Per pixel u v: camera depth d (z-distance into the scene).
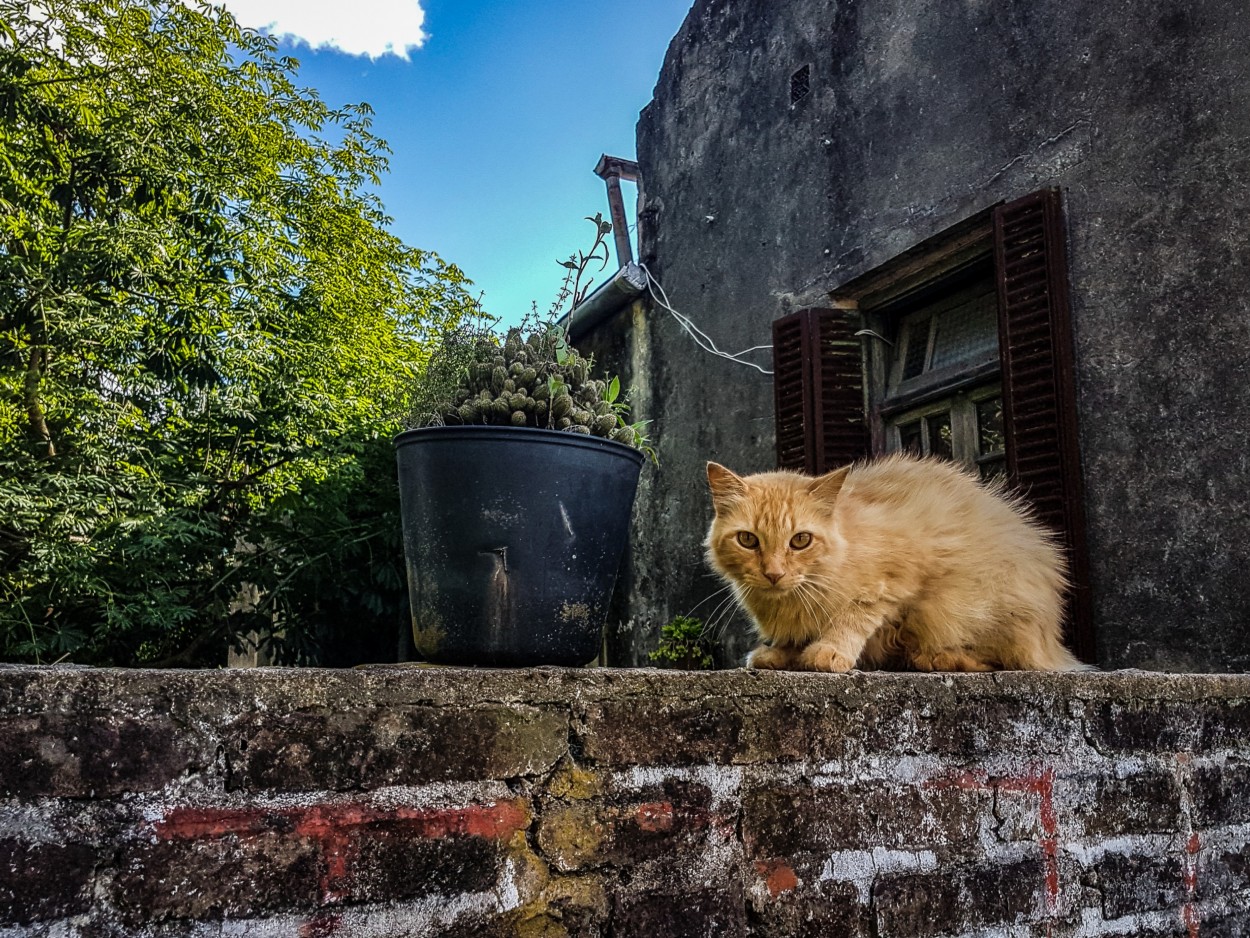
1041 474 3.19
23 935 0.86
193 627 7.01
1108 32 3.21
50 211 7.75
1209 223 2.83
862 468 2.57
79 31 8.00
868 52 4.35
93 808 0.92
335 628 6.88
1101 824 1.70
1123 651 2.91
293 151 10.39
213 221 8.50
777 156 4.94
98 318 6.90
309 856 1.02
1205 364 2.80
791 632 2.11
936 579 2.06
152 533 6.20
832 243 4.47
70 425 7.01
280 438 7.52
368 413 8.29
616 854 1.23
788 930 1.34
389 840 1.08
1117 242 3.10
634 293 6.04
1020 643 2.10
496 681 1.19
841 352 4.40
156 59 8.69
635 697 1.29
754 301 5.00
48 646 6.08
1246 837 1.90
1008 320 3.37
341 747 1.07
